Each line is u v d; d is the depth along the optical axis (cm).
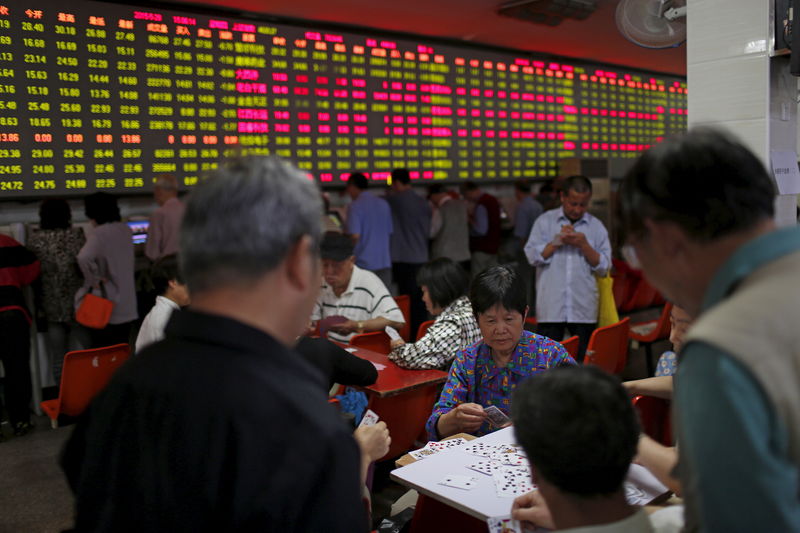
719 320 65
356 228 561
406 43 678
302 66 608
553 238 404
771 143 257
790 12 239
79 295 437
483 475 153
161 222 489
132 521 80
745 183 70
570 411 91
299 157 611
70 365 357
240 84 572
